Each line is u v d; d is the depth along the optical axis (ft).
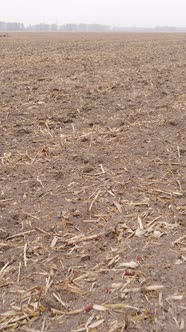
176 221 10.99
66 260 9.61
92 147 16.46
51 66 40.11
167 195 12.46
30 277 9.11
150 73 35.04
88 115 21.07
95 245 10.09
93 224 11.04
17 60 46.16
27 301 8.39
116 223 11.00
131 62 44.11
